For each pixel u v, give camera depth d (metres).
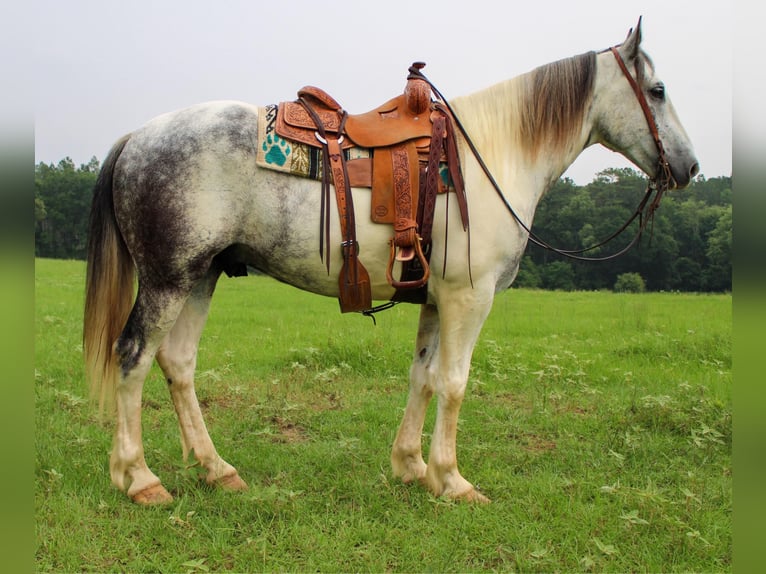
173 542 2.80
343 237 3.04
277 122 3.03
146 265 3.03
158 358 3.34
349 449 3.96
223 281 18.23
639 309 12.27
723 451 4.14
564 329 9.65
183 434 3.40
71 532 2.84
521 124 3.42
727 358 7.17
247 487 3.38
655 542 2.94
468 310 3.23
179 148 2.96
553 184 3.65
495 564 2.80
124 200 3.04
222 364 6.27
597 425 4.63
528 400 5.34
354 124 3.10
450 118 3.20
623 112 3.54
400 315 10.40
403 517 3.10
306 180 3.02
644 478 3.70
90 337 3.14
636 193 27.41
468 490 3.32
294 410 4.78
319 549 2.78
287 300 12.80
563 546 2.90
